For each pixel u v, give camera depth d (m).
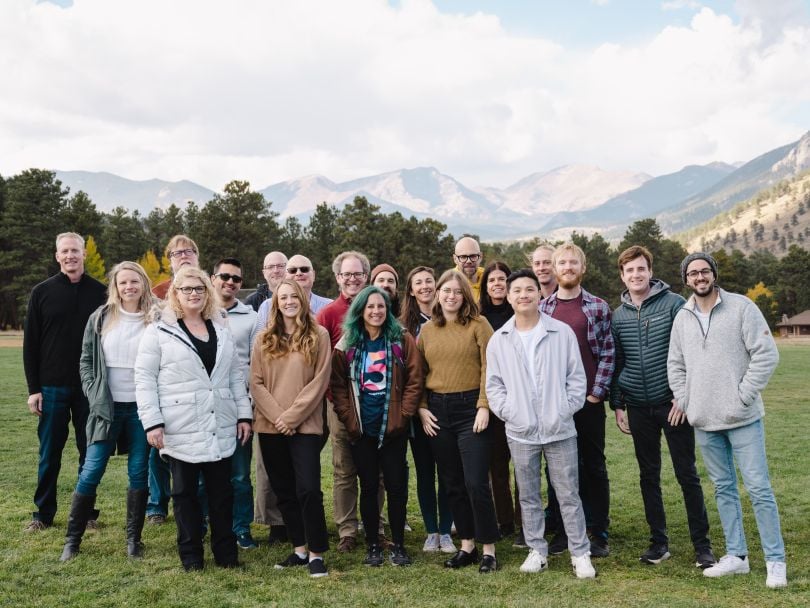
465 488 5.13
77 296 5.77
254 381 5.11
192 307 5.04
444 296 5.18
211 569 4.86
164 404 4.89
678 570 4.86
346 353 5.17
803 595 4.30
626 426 5.47
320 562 4.79
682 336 4.95
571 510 4.90
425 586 4.54
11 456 8.88
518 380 4.96
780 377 22.58
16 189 63.19
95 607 4.14
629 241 88.25
